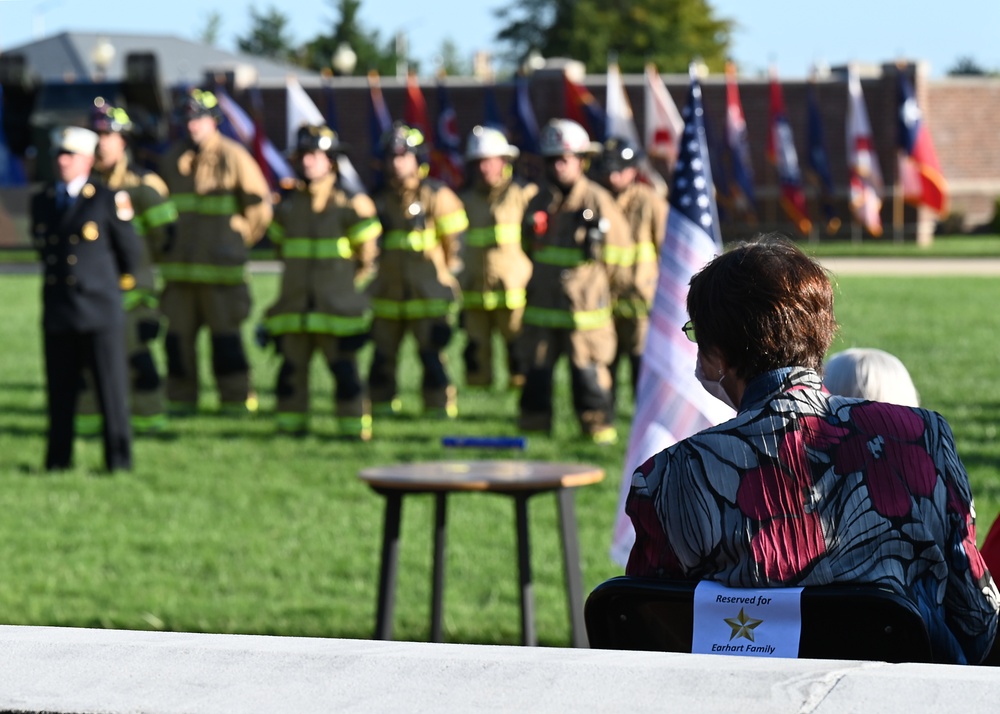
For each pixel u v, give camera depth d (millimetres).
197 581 9594
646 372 7117
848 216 53969
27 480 13117
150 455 14367
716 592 3494
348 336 15188
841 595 3373
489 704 2545
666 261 7301
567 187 14633
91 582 9500
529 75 52062
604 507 11586
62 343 13391
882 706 2447
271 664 2799
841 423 3588
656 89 36938
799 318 3650
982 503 11047
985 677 2559
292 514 11641
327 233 15289
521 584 6984
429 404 16750
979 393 16828
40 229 13281
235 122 42188
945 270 39719
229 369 17250
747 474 3545
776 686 2555
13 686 2730
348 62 54625
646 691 2562
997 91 59031
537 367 14922
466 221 17406
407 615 8688
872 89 54250
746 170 48188
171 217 16031
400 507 7074
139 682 2730
